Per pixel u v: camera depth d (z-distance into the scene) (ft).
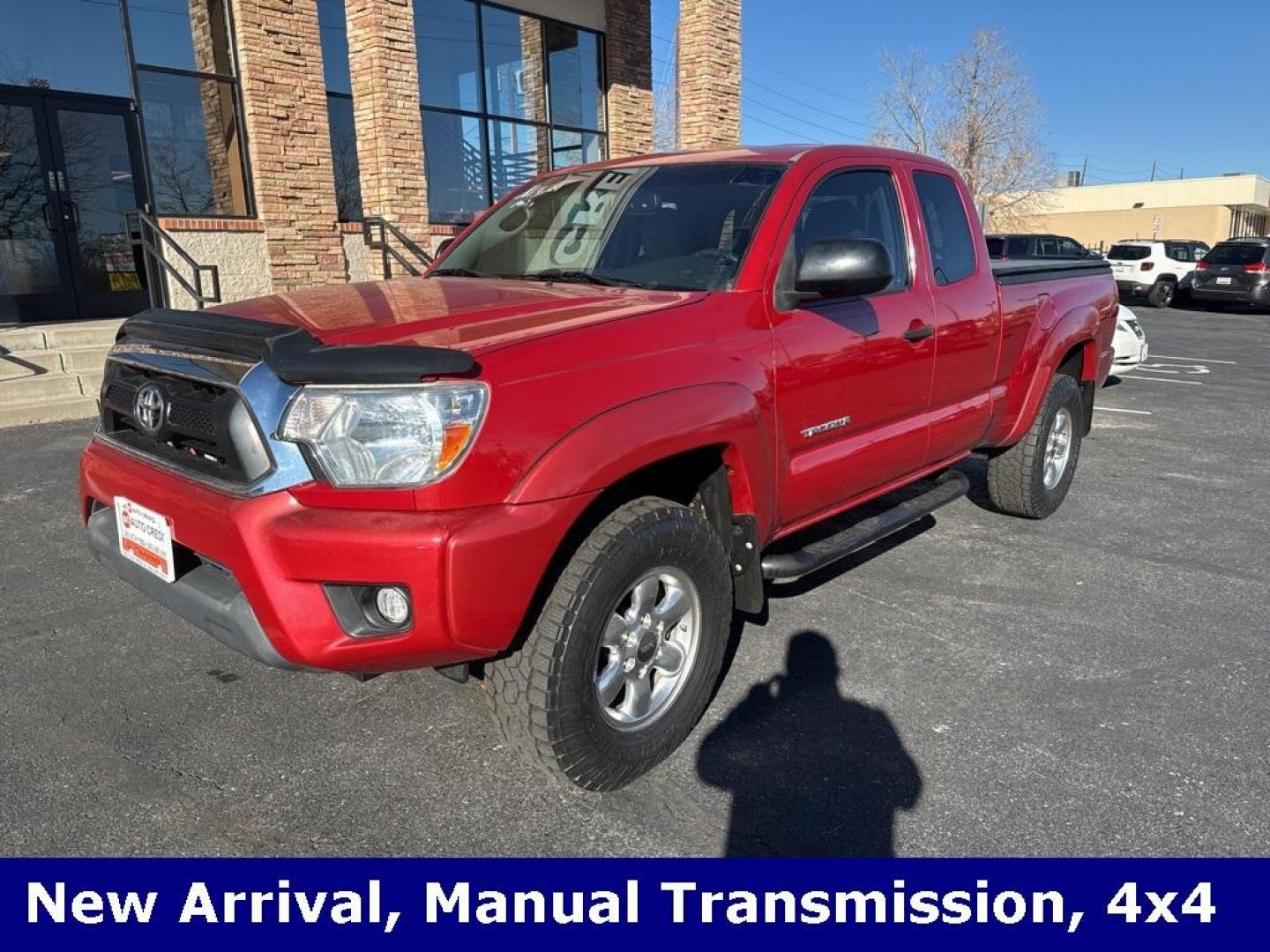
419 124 34.65
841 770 9.99
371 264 37.06
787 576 11.39
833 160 12.48
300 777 9.73
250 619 8.29
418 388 7.82
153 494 9.00
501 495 8.05
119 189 34.19
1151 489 21.47
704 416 9.51
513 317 9.46
